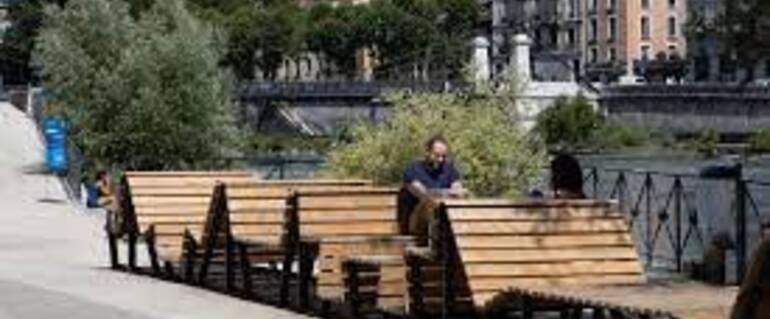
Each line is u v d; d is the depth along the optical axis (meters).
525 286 13.48
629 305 11.69
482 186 22.88
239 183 18.05
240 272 19.31
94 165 45.28
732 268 16.08
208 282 18.75
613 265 14.16
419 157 22.73
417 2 168.25
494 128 23.25
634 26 162.00
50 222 30.67
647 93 117.25
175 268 20.53
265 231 17.83
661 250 19.19
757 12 50.47
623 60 162.25
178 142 46.03
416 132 23.08
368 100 132.75
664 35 163.12
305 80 154.62
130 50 46.59
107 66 48.41
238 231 17.70
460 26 170.75
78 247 24.88
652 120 116.88
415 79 142.12
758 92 107.19
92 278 19.77
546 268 13.89
